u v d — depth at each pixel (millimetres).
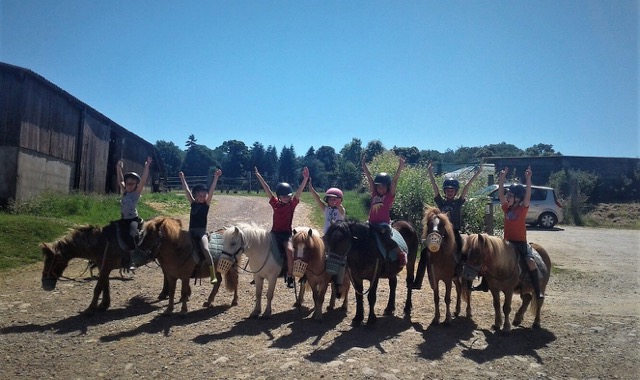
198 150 75375
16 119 17453
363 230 7051
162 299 8672
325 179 63031
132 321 7258
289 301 8664
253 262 7352
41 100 18844
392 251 7188
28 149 17984
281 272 7621
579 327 7062
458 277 7605
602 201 27453
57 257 7523
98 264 7801
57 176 20297
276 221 7840
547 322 7352
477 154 78188
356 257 6945
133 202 7949
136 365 5516
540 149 93750
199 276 7828
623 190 27969
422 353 5852
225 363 5504
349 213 19953
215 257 7930
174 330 6809
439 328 6965
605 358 5762
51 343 6266
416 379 5039
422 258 7520
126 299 8641
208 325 7062
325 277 7223
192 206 7922
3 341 6336
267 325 7070
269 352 5824
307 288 9023
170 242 7328
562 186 26734
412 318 7559
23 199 17469
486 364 5531
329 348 5996
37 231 13008
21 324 7070
